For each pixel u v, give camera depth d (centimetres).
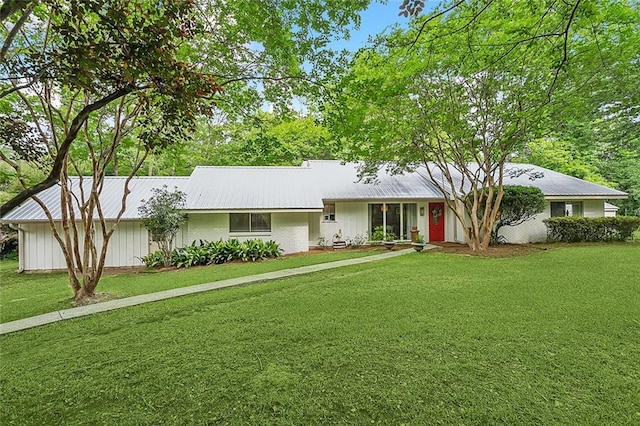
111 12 245
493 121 977
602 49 694
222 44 573
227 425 253
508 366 321
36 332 482
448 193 1389
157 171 2022
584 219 1290
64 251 670
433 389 288
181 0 285
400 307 516
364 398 279
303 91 618
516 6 580
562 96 776
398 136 1002
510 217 1224
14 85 490
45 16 490
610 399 264
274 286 707
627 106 738
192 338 425
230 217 1262
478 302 527
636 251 1011
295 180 1481
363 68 712
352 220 1447
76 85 266
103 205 1145
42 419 270
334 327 441
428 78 894
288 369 334
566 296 543
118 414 272
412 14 314
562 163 1945
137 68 258
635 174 2009
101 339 441
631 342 365
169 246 1107
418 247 1173
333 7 515
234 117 722
